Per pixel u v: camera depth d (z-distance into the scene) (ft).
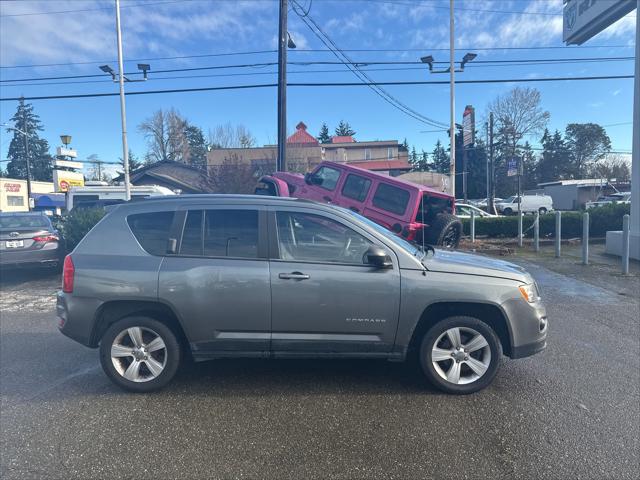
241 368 16.02
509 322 13.70
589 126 253.65
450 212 33.58
